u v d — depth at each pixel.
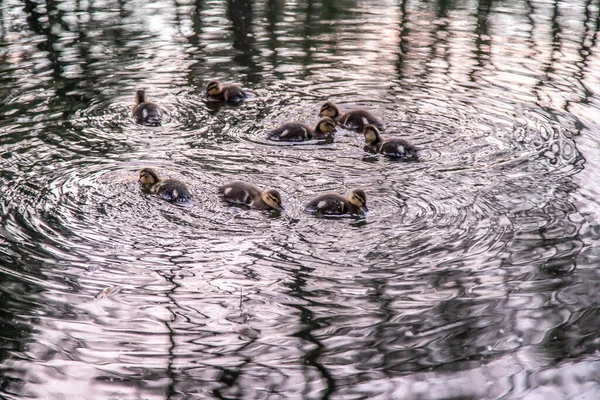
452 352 13.16
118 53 30.94
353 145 22.89
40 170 20.27
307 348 13.26
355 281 15.24
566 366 12.78
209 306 14.38
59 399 12.02
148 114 24.30
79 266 15.59
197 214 18.03
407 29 35.06
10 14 36.16
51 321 13.82
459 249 16.44
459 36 33.97
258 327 13.80
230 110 25.53
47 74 28.25
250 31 34.53
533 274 15.44
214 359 12.99
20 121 23.86
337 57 31.06
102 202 18.48
